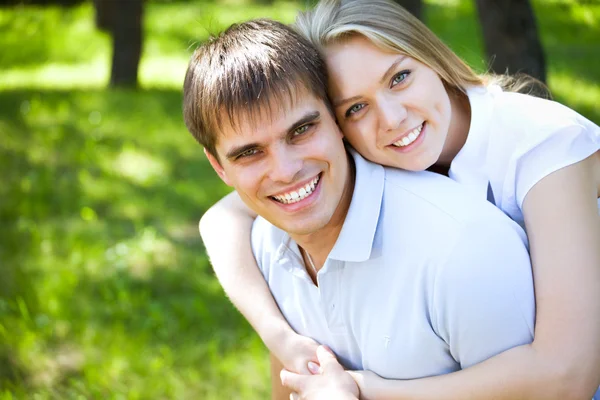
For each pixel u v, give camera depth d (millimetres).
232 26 2580
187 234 7590
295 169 2391
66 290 6293
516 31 7543
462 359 2406
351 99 2613
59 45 20109
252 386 4898
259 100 2355
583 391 2291
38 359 5305
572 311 2316
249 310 2852
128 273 6613
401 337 2465
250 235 3070
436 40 2785
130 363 5203
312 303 2717
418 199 2467
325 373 2576
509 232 2385
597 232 2467
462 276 2312
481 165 2725
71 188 8984
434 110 2680
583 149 2539
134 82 15062
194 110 2496
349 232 2484
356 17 2607
